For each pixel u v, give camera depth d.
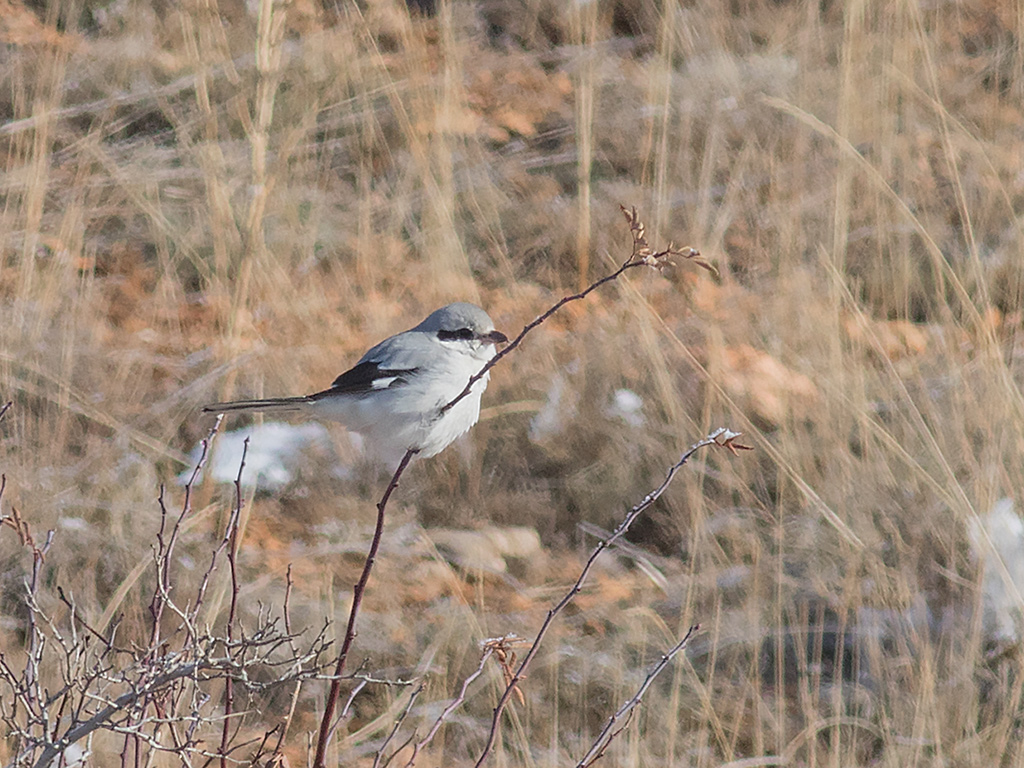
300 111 14.64
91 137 14.09
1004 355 11.95
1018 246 13.30
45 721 5.59
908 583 9.64
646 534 11.27
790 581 9.96
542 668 9.24
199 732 7.83
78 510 10.09
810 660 9.62
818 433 11.12
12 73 14.79
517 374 12.27
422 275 13.44
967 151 15.07
